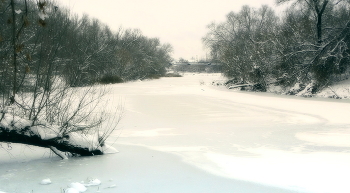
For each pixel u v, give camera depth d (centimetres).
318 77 3231
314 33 3484
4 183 644
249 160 841
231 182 661
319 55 3222
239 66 4025
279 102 2564
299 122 1603
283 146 1047
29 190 606
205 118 1736
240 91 3741
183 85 4688
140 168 760
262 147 1033
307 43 3288
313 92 3183
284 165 786
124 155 889
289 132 1320
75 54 910
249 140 1154
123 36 6294
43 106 786
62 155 837
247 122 1605
